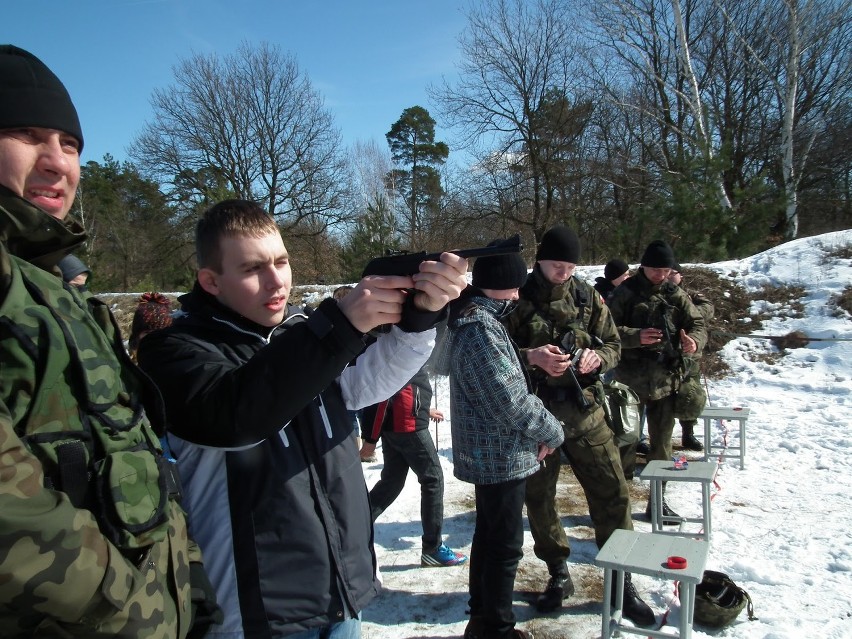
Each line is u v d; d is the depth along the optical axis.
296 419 1.69
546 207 24.38
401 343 1.71
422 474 3.96
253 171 28.09
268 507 1.60
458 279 1.48
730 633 3.18
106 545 1.02
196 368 1.44
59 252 1.22
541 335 3.55
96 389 1.13
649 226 15.38
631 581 3.38
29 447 1.01
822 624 3.18
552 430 2.88
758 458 5.75
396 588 3.77
